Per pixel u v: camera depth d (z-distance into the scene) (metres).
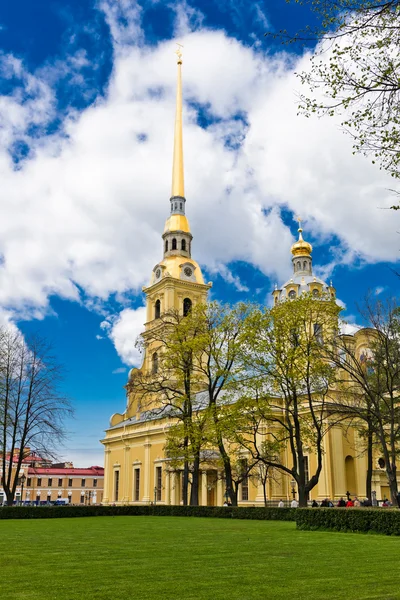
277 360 40.72
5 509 42.09
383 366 39.88
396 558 15.90
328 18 13.43
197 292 87.31
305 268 84.12
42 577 12.58
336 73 14.45
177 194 92.44
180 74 98.50
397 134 14.72
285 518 36.00
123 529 28.72
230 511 40.25
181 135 95.75
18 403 54.38
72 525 32.75
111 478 88.50
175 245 89.62
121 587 11.34
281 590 11.03
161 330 58.44
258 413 42.69
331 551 17.73
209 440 44.22
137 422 83.12
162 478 74.56
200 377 49.03
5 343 55.03
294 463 40.28
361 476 56.75
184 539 22.38
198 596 10.45
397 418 39.47
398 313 42.16
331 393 54.97
